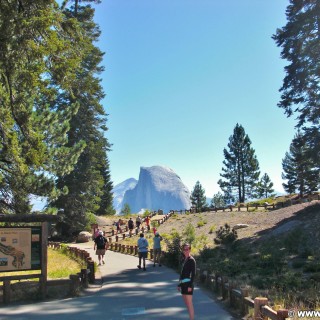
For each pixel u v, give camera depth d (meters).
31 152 14.40
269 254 19.89
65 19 12.65
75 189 44.34
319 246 21.23
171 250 21.70
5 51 10.98
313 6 28.70
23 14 11.07
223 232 29.59
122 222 58.22
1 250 12.00
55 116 24.53
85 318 9.38
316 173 41.59
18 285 12.16
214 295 12.43
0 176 19.19
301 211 32.06
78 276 12.95
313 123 29.25
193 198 107.38
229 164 86.38
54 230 46.38
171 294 12.68
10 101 13.37
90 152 46.41
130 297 12.23
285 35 29.44
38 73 11.48
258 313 7.92
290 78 29.52
